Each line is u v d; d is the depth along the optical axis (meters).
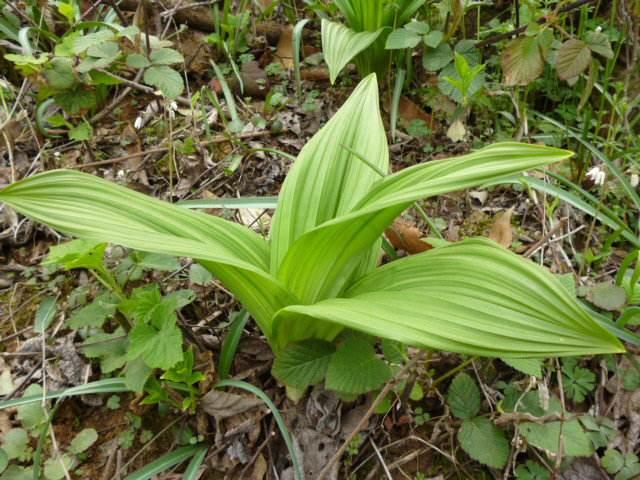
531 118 0.57
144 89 0.54
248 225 0.48
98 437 0.35
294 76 0.67
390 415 0.35
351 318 0.23
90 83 0.47
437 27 0.61
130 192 0.28
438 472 0.33
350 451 0.33
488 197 0.52
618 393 0.35
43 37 0.61
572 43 0.42
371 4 0.54
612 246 0.46
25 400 0.32
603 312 0.39
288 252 0.27
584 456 0.32
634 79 0.48
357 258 0.30
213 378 0.35
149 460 0.34
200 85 0.64
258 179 0.53
